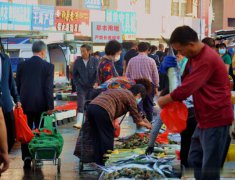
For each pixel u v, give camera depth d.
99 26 31.83
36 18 33.59
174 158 8.40
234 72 12.87
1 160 4.69
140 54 13.34
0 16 31.19
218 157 6.34
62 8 36.28
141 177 7.82
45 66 9.82
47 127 9.64
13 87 7.83
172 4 50.06
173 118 6.54
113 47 11.77
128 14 42.50
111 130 9.07
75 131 14.45
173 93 6.32
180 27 6.32
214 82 6.25
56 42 23.69
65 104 17.80
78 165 10.10
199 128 6.43
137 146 9.73
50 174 9.45
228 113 6.30
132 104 9.10
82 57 14.18
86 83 14.09
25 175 9.41
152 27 46.53
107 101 8.99
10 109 6.87
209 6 52.47
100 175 8.50
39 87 9.78
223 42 17.06
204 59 6.18
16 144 12.42
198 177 6.51
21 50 22.23
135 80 11.49
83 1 41.19
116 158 8.64
